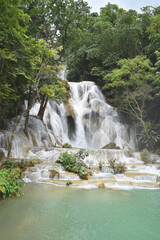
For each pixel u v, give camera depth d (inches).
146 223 176.4
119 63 879.1
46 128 743.7
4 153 494.0
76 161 419.2
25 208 206.4
